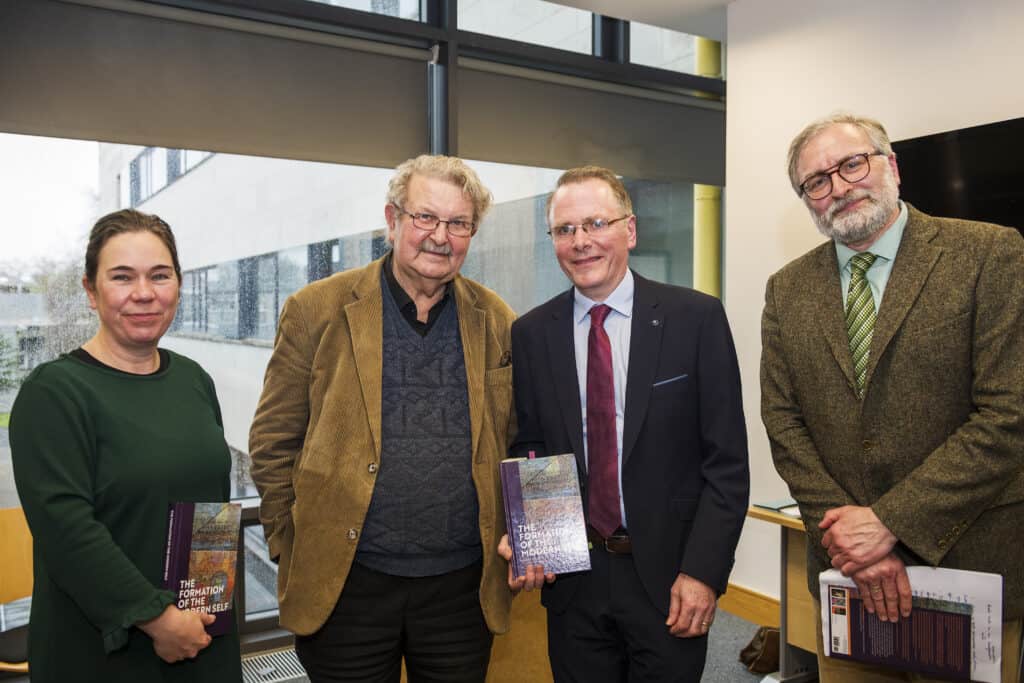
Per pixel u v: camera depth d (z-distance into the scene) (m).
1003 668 1.60
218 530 1.41
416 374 1.63
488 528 1.62
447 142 3.48
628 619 1.61
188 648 1.34
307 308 1.66
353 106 3.38
